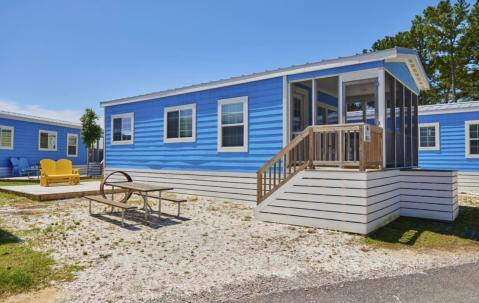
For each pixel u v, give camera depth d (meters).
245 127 8.84
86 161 22.78
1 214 6.78
